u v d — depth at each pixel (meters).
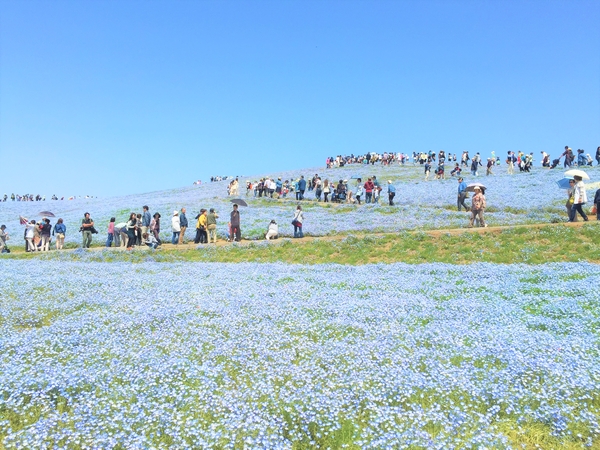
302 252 29.33
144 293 17.92
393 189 45.88
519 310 13.96
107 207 61.03
